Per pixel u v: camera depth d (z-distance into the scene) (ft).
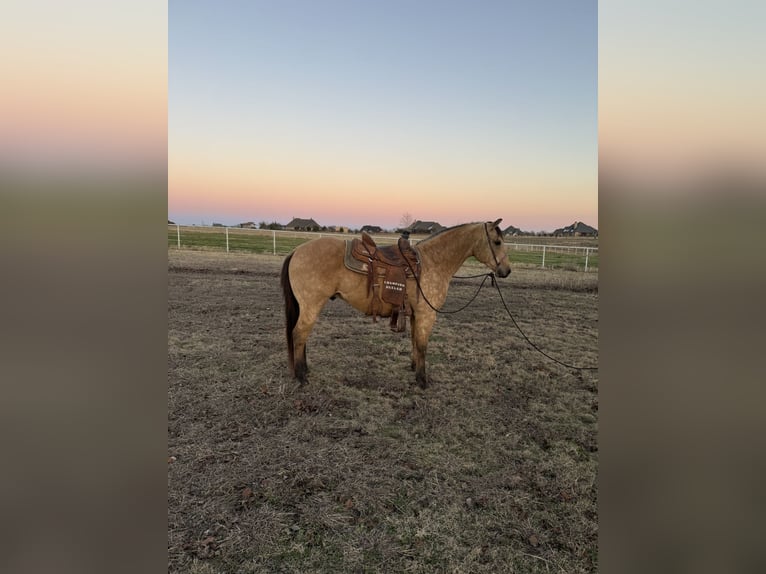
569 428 9.55
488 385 12.01
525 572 5.54
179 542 5.76
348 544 5.89
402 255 10.71
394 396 10.96
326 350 14.82
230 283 27.04
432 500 6.88
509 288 29.89
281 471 7.46
